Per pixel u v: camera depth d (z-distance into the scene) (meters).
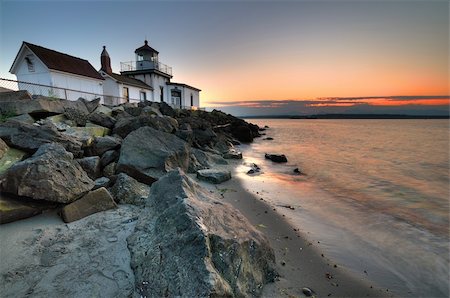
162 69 40.84
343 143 34.69
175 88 42.00
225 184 11.20
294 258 5.50
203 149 18.98
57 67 22.59
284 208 8.85
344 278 4.96
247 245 4.23
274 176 14.29
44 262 4.05
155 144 10.08
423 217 8.73
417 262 5.82
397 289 4.81
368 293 4.60
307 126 90.56
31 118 11.16
